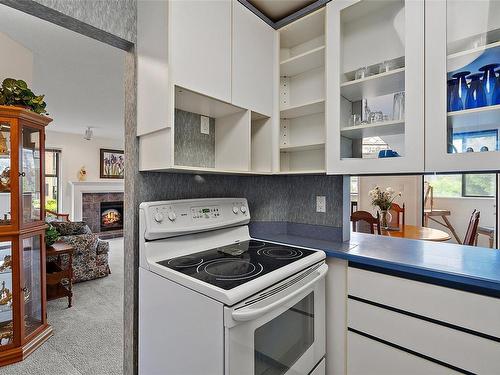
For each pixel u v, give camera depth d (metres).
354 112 1.66
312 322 1.42
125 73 1.59
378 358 1.39
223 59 1.51
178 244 1.50
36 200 2.29
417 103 1.32
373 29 1.57
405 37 1.36
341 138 1.59
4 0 1.15
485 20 1.24
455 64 1.25
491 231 4.00
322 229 1.92
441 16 1.25
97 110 4.51
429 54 1.29
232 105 1.57
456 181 4.97
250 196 2.02
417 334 1.26
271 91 1.82
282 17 1.89
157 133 1.38
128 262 1.53
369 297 1.42
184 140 1.71
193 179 1.75
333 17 1.60
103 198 6.89
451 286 1.18
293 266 1.30
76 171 6.60
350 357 1.49
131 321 1.50
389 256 1.43
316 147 1.87
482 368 1.11
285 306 1.22
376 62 1.54
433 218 5.06
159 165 1.37
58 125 5.60
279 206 2.10
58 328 2.49
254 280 1.11
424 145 1.31
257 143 1.89
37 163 2.29
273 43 1.85
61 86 3.45
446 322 1.19
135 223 1.49
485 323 1.10
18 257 2.05
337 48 1.59
